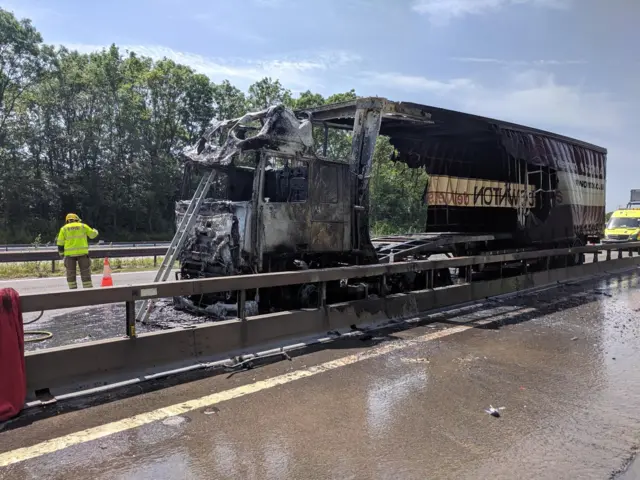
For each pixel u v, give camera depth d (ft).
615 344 23.30
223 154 26.04
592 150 55.01
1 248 91.56
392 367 19.06
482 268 39.81
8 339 13.76
